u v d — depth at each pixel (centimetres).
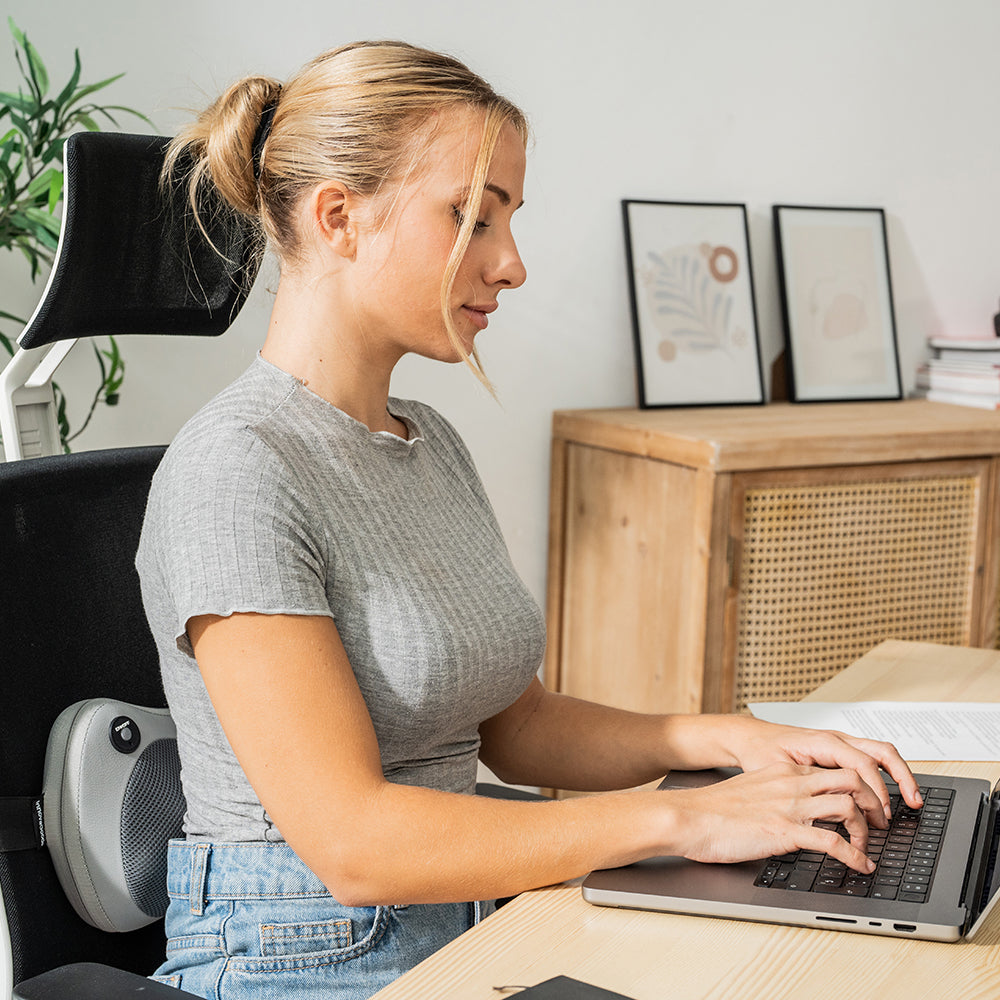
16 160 185
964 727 126
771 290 268
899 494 228
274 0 206
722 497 209
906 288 285
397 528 105
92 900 105
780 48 259
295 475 97
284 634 89
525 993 75
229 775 101
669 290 251
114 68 193
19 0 184
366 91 98
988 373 265
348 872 86
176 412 207
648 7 243
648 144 249
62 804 104
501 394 243
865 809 98
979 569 239
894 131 275
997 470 237
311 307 105
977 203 289
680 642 220
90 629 111
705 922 86
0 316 182
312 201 100
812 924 84
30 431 124
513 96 233
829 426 228
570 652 252
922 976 78
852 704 134
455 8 225
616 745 119
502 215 104
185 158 117
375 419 112
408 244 100
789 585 221
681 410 250
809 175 268
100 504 114
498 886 88
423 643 100
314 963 97
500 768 126
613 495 235
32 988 85
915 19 272
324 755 87
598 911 87
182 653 100
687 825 91
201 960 99
